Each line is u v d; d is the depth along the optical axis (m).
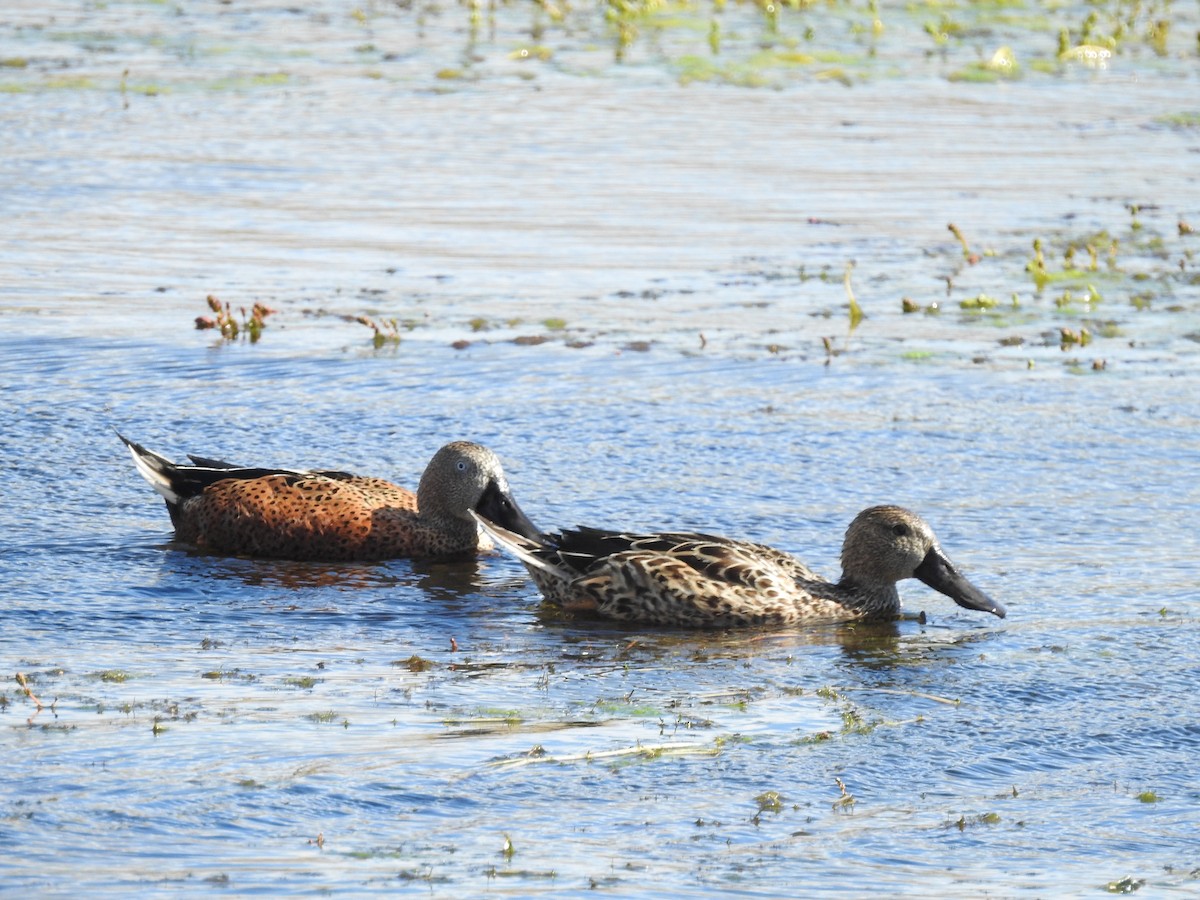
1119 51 39.66
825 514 15.35
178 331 20.27
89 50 36.09
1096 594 13.49
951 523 15.09
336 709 10.62
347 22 40.50
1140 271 24.27
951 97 34.97
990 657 12.21
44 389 18.14
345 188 26.81
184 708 10.49
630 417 17.86
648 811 9.25
